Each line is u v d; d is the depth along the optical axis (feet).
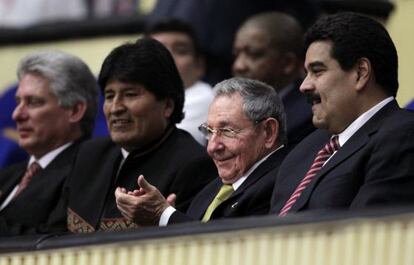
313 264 36.94
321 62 44.50
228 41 65.41
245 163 47.42
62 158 54.34
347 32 44.37
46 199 53.11
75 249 41.32
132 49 50.08
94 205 50.44
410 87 67.10
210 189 48.32
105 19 75.25
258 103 47.52
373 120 44.27
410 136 43.19
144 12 74.90
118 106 49.88
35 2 78.28
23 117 54.65
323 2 70.18
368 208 37.04
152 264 39.34
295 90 55.42
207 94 59.11
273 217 38.14
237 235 38.11
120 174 50.19
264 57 57.52
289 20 57.93
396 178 42.65
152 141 50.08
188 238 38.81
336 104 44.39
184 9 66.08
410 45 68.08
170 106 50.24
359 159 43.55
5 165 65.16
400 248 35.83
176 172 49.42
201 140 57.31
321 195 43.65
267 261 37.58
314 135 46.37
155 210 46.01
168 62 50.26
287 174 45.83
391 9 69.21
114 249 40.22
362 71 44.32
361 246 36.32
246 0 65.67
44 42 77.20
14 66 77.92
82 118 54.90
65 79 54.54
